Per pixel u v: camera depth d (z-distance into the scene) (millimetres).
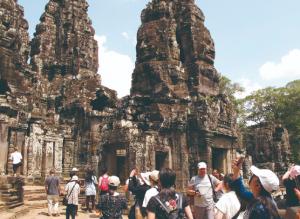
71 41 42938
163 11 31328
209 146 26234
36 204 20344
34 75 34062
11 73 28078
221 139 27906
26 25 36781
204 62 30375
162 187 5941
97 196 21734
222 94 29516
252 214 4293
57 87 38781
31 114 29484
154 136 25500
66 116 36906
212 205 9102
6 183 17531
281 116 50969
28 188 24438
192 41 30219
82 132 35781
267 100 52625
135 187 8500
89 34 44719
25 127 27109
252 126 46594
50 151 31000
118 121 26281
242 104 54500
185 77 29578
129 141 24359
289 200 5398
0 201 16953
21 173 27109
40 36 43062
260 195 4418
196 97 28484
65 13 44156
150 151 24578
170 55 29828
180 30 31156
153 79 29062
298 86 51250
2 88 28125
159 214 5621
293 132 49750
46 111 34625
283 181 5539
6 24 29094
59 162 31578
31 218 16453
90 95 37750
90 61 43750
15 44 28938
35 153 29094
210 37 31594
